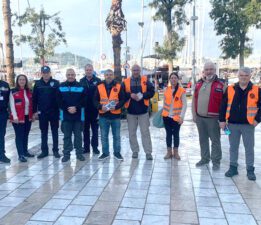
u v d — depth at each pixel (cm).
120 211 524
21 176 705
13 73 1703
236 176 703
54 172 733
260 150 959
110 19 1723
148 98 826
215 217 504
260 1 2731
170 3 2872
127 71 2384
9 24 1678
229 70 4738
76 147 836
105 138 837
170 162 816
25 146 862
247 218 502
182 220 493
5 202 562
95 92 831
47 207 540
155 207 539
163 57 3012
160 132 1277
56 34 3097
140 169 755
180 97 823
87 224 481
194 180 676
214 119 746
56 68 4950
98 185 645
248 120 675
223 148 977
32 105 844
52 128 858
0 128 806
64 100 810
